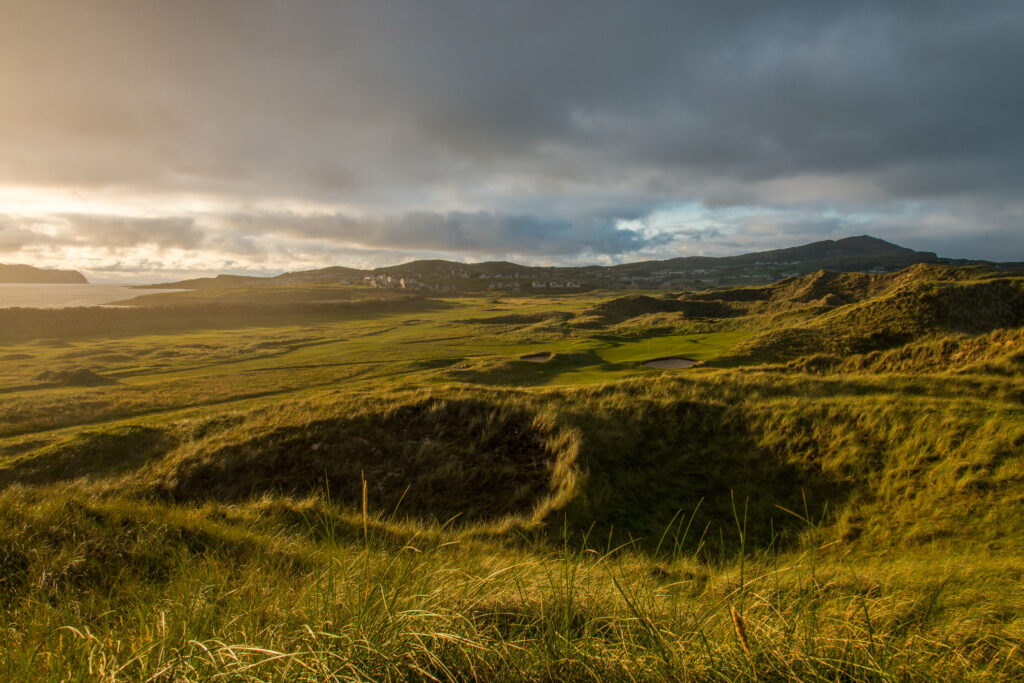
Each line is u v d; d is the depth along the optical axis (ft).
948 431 37.14
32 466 53.78
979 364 54.80
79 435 59.26
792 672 7.43
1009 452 33.17
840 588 14.73
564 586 12.07
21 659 7.95
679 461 44.16
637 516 38.14
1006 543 25.90
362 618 8.39
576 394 58.95
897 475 35.55
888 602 11.85
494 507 42.11
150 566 17.81
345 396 65.92
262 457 49.67
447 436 51.98
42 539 17.89
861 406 43.37
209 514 29.01
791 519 35.47
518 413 54.29
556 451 47.67
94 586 14.69
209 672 7.09
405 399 59.16
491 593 11.48
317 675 6.85
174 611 9.89
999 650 9.18
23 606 11.81
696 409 50.34
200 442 55.62
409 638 8.02
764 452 42.75
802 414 44.98
